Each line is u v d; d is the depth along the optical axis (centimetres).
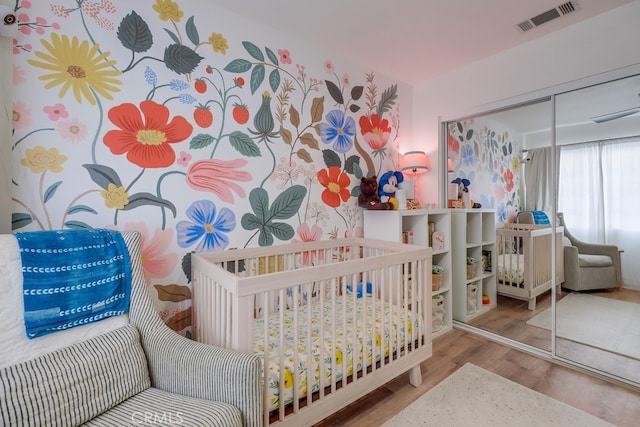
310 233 233
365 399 176
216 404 104
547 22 210
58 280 114
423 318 197
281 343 131
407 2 188
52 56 141
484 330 269
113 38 156
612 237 209
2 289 104
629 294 203
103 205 154
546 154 243
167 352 119
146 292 138
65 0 144
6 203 128
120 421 98
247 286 121
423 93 309
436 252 269
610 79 198
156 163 168
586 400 173
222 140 191
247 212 202
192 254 174
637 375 195
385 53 251
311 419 139
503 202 275
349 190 259
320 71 239
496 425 153
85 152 149
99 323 124
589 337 218
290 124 222
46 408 92
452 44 238
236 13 196
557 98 224
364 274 164
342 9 194
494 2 188
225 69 192
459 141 295
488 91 259
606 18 198
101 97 153
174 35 174
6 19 124
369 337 168
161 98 170
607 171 208
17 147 133
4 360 100
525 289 272
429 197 304
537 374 202
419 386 189
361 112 269
